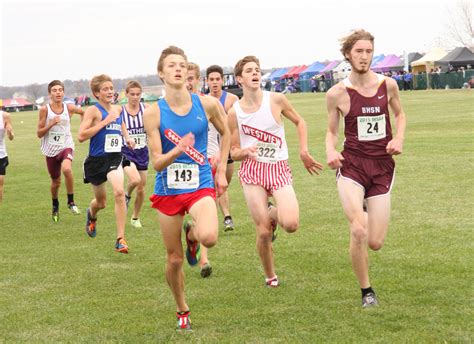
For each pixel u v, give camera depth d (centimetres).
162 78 1091
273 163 1315
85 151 4766
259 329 1082
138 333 1099
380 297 1209
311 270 1429
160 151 1073
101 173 1808
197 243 1205
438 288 1245
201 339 1050
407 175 2620
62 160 2295
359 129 1173
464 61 11700
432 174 2611
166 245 1094
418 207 2017
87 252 1748
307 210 2092
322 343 999
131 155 2016
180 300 1105
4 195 2894
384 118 1174
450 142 3588
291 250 1606
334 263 1474
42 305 1291
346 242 1662
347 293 1252
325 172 2869
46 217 2342
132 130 2012
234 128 1337
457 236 1641
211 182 1098
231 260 1562
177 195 1076
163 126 1074
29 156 4528
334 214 2016
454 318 1078
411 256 1481
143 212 2308
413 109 6241
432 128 4419
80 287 1411
